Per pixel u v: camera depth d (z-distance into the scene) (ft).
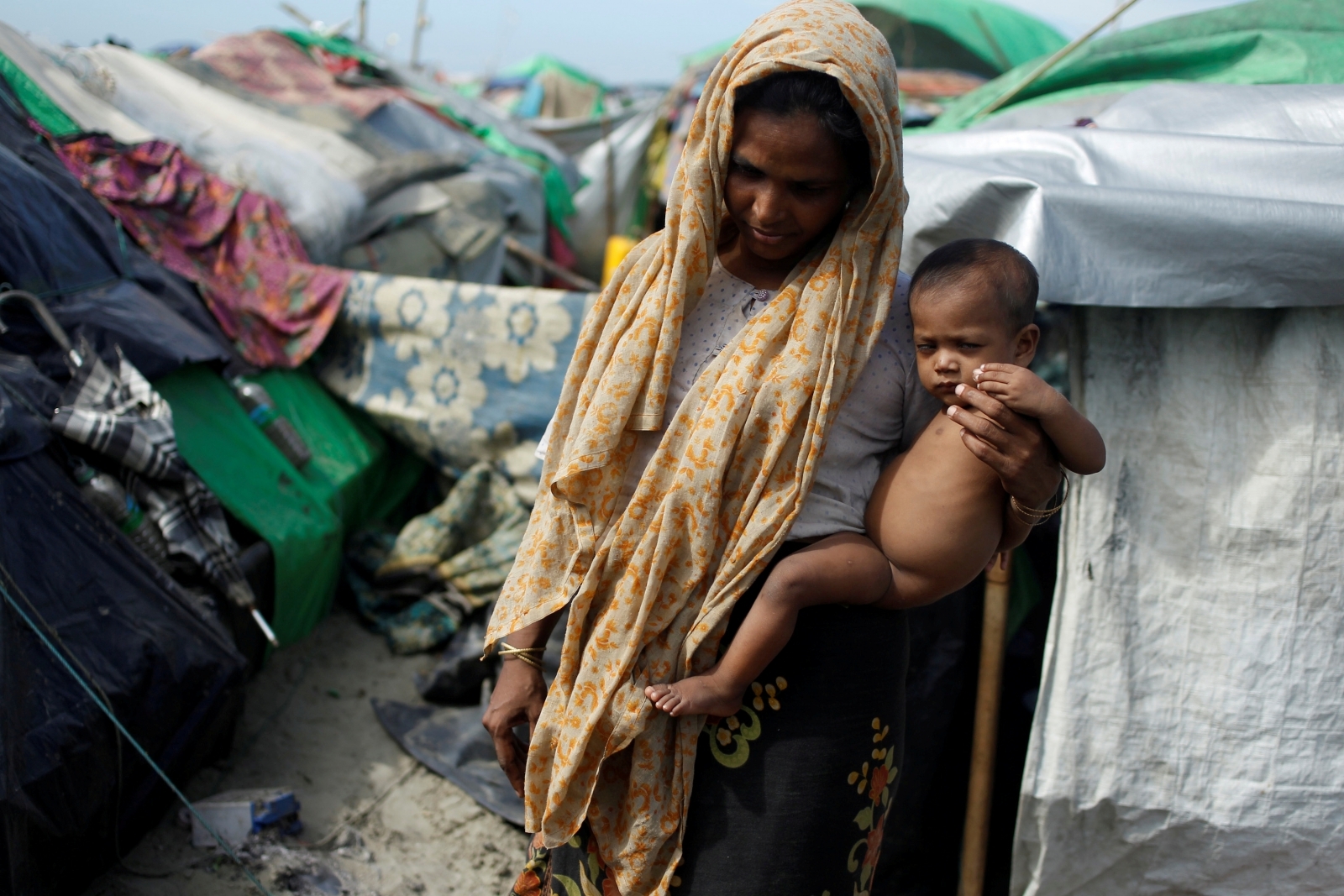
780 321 4.81
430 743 10.48
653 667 4.87
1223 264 6.75
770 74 4.43
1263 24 10.63
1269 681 7.13
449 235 19.22
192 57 21.02
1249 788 7.20
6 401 8.62
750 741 4.97
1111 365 7.47
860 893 5.22
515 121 33.47
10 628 7.36
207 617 9.23
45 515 8.31
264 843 8.71
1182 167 7.38
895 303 5.16
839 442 4.94
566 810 5.02
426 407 13.50
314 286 14.10
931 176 7.66
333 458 13.19
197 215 14.39
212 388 12.04
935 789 8.70
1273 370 7.10
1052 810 7.53
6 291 10.36
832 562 4.79
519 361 13.20
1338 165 6.99
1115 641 7.41
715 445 4.70
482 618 11.97
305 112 20.16
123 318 11.21
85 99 16.30
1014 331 4.89
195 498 10.03
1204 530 7.25
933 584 5.02
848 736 4.99
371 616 12.48
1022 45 30.07
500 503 13.10
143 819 8.37
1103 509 7.41
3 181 11.14
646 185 30.19
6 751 6.89
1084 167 7.55
